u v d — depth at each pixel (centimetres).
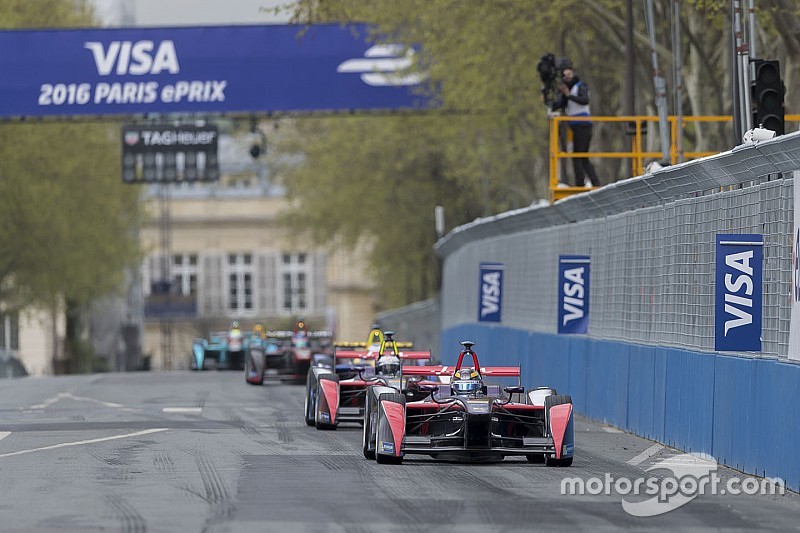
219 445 6197
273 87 13750
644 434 6662
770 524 4009
